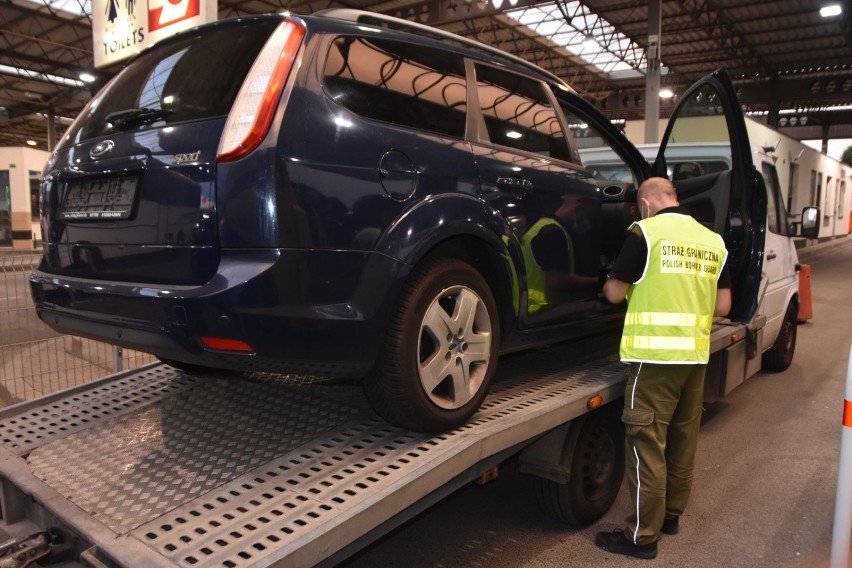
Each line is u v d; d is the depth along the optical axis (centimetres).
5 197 2605
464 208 258
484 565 291
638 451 294
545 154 328
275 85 211
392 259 230
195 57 244
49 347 470
